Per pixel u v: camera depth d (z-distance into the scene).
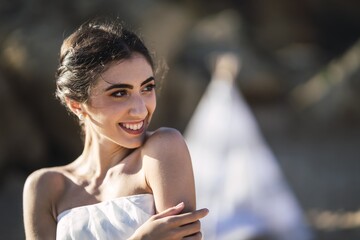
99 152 2.51
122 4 11.99
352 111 16.14
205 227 6.34
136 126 2.38
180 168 2.35
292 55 18.73
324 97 16.38
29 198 2.57
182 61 15.91
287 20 19.58
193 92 13.92
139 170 2.41
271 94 17.05
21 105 10.80
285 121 16.25
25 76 10.70
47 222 2.54
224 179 6.55
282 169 12.58
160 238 2.19
